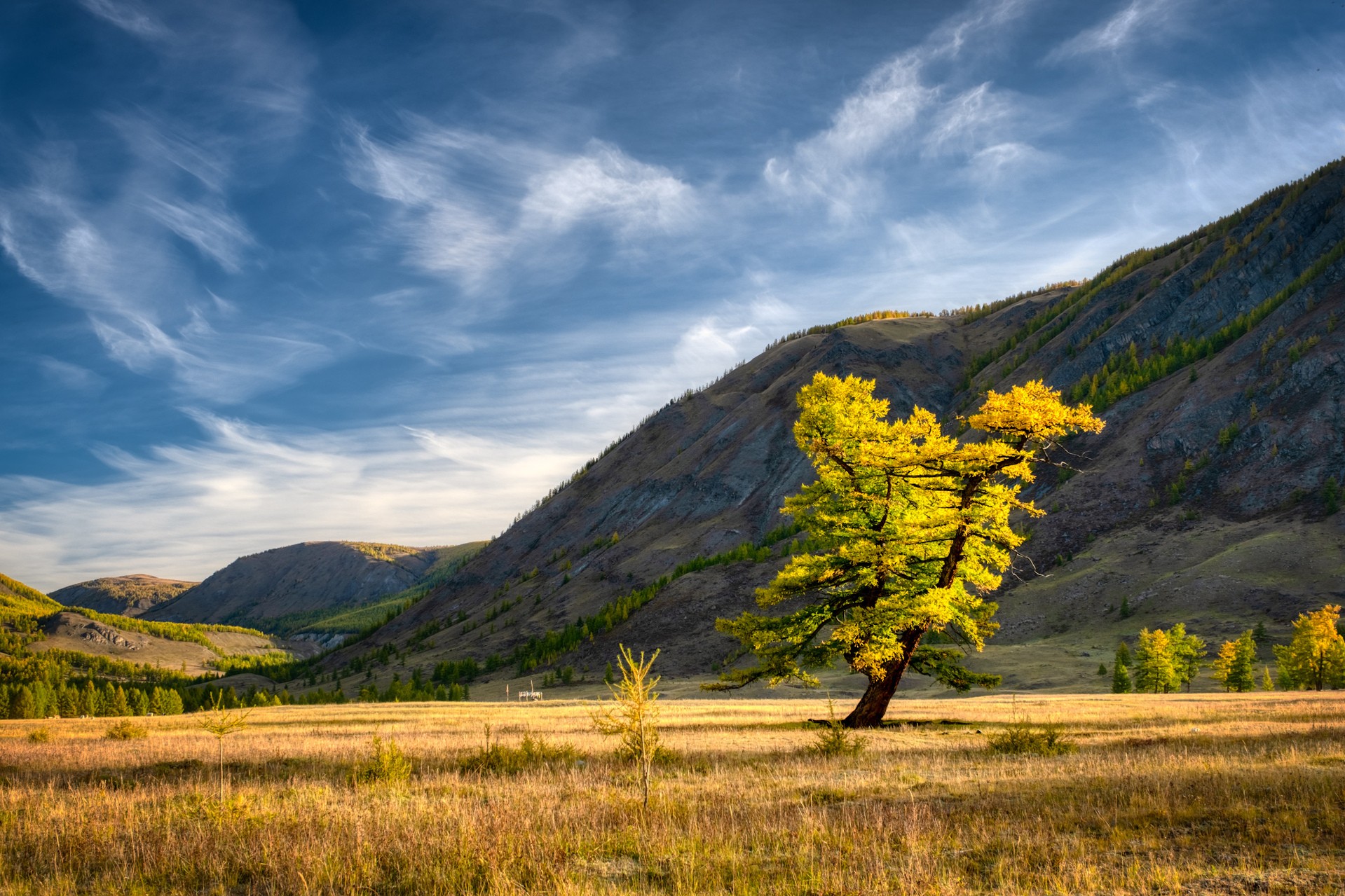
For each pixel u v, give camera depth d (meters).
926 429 26.27
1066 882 7.49
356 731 28.89
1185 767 13.44
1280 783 11.20
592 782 14.98
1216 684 105.75
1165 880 7.37
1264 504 178.88
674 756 17.52
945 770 15.23
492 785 14.92
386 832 10.05
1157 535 179.00
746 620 28.14
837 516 27.30
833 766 16.30
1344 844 8.28
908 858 8.53
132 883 8.69
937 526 25.55
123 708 133.75
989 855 8.59
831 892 7.49
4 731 36.50
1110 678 105.44
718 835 9.67
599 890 7.90
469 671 189.38
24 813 12.58
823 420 27.09
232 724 17.52
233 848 9.71
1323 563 144.38
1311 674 78.69
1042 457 25.38
